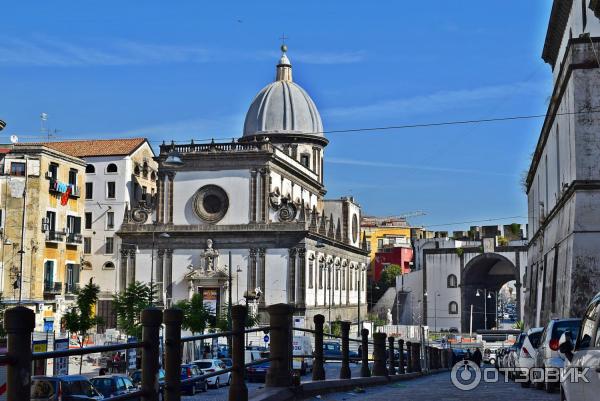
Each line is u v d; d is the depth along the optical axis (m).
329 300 102.19
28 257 63.50
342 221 116.94
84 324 58.84
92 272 93.69
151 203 95.44
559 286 43.03
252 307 88.88
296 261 90.19
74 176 69.94
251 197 91.56
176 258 92.50
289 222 90.69
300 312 89.62
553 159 51.00
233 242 91.56
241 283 90.94
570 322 24.05
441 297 124.50
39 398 24.36
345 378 24.25
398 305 128.75
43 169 64.94
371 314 135.00
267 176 91.50
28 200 64.00
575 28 48.25
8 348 7.92
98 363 54.31
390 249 162.75
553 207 49.38
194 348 61.16
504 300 193.62
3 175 63.91
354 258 117.38
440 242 135.12
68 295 67.50
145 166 99.31
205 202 92.75
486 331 113.06
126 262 93.12
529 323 66.56
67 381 25.08
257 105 112.56
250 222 91.25
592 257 37.50
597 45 37.81
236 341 15.38
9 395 7.88
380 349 29.73
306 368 58.72
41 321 63.38
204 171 92.94
